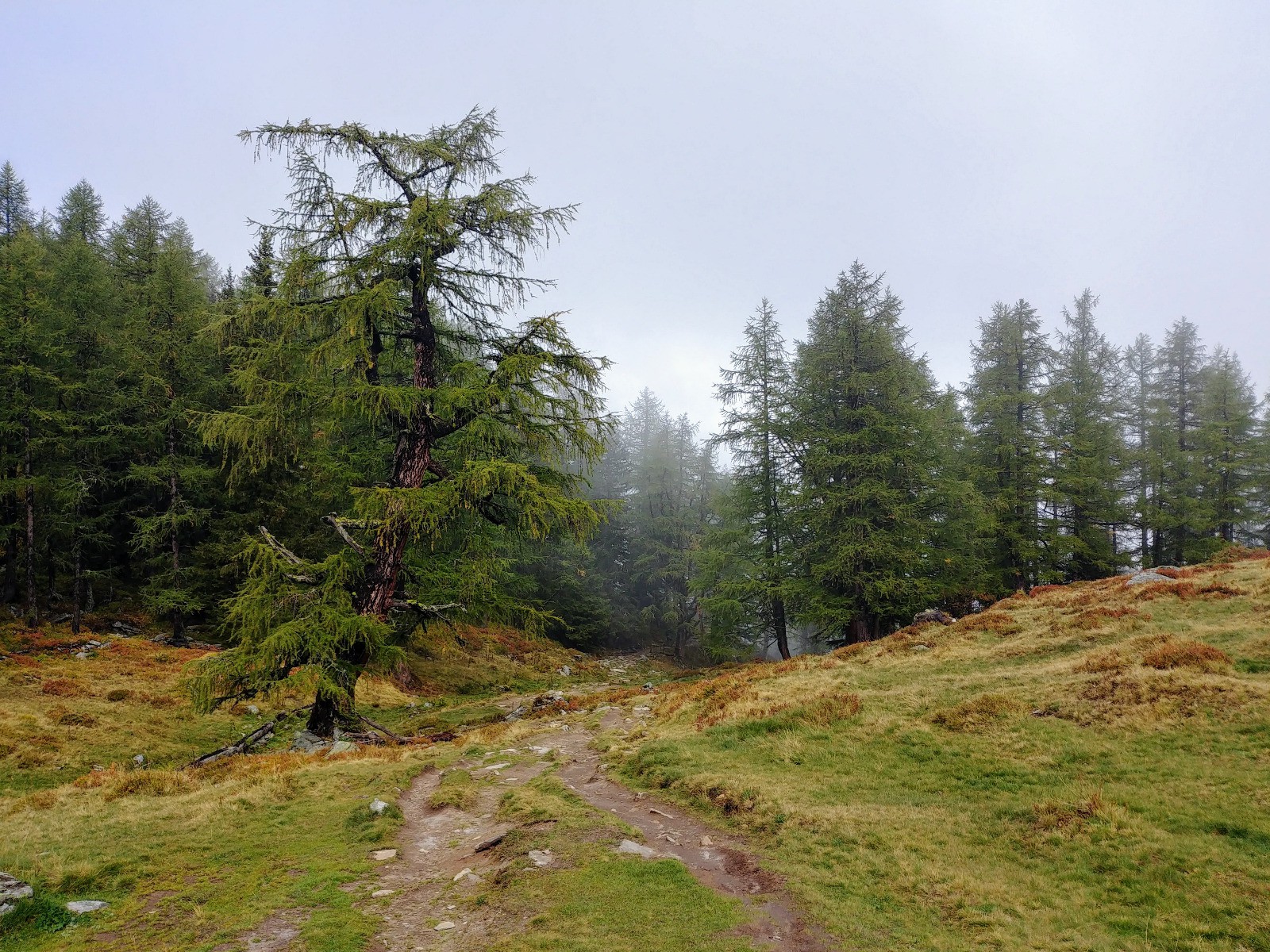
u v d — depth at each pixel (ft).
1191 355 134.00
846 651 69.67
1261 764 30.48
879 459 81.71
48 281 83.41
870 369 90.17
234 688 44.88
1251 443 125.39
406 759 43.75
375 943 19.48
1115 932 21.11
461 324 55.93
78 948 19.06
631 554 173.88
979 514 91.25
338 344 46.29
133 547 90.63
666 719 56.80
